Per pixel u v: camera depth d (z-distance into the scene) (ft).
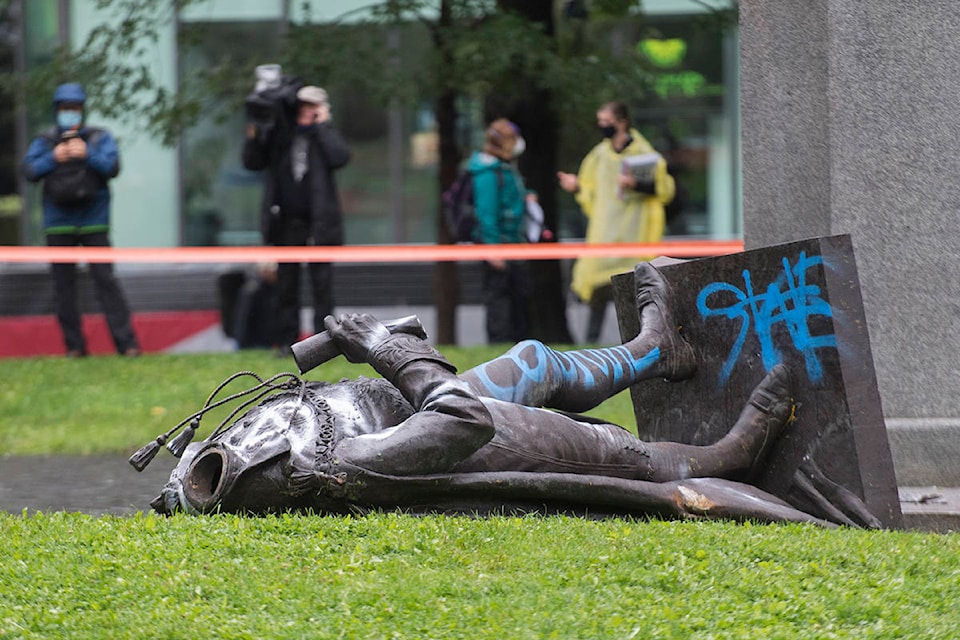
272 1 125.08
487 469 38.04
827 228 48.34
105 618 30.81
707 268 43.86
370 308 136.67
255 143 84.12
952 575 33.81
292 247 85.15
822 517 40.50
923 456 46.26
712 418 44.04
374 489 37.06
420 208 140.97
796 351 41.42
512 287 94.79
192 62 123.34
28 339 120.88
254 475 37.32
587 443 39.34
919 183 46.62
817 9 48.06
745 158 49.44
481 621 30.17
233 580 32.53
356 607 30.96
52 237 90.74
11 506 48.14
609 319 123.75
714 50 126.62
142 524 37.35
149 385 80.64
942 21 46.29
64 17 129.18
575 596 31.45
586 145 111.24
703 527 37.45
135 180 137.39
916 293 46.75
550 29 99.71
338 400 38.70
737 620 30.55
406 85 98.17
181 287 133.49
